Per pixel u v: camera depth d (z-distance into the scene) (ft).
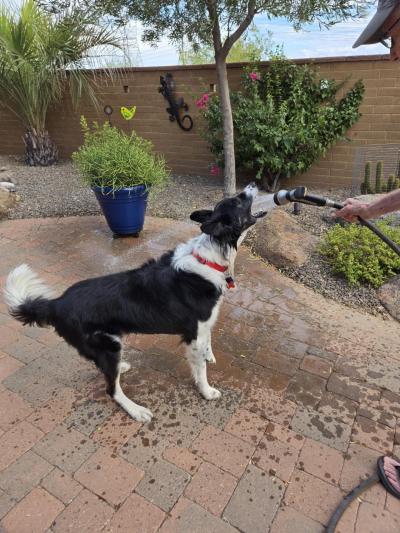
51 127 28.81
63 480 6.59
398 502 6.21
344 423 7.62
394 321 10.98
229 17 16.02
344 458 6.93
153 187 16.34
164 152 25.46
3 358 9.50
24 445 7.24
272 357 9.46
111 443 7.27
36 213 18.80
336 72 19.53
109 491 6.40
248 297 12.00
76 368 9.16
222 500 6.23
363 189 19.04
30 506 6.18
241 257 14.46
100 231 16.71
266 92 20.51
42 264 14.05
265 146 19.53
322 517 5.97
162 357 9.55
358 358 9.37
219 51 17.10
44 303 7.52
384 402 8.09
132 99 24.97
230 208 7.82
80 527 5.88
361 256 12.66
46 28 22.68
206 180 23.82
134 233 15.96
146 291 7.55
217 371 9.05
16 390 8.51
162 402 8.21
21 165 27.76
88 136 17.39
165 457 6.98
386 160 19.89
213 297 7.80
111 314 7.41
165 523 5.91
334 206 7.40
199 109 23.00
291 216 16.75
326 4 14.48
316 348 9.75
